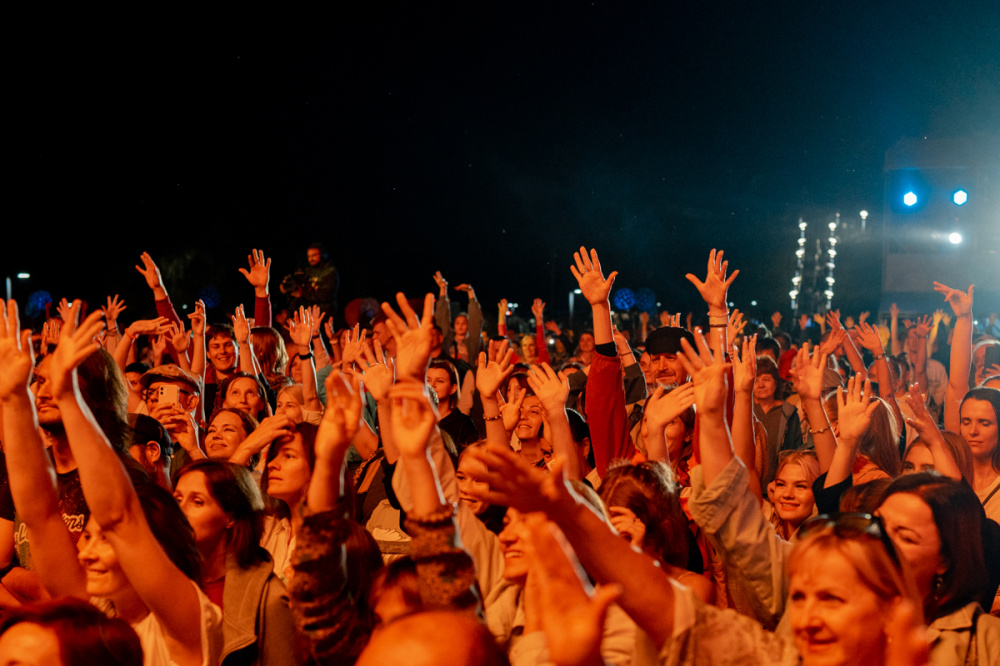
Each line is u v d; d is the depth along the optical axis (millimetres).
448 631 1384
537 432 5508
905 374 10203
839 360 10641
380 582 2600
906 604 1816
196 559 2965
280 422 3895
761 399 6883
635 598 1946
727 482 2609
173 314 8453
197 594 2850
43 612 2312
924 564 2760
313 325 7410
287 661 2955
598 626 1575
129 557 2711
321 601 2537
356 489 4734
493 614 3070
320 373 8172
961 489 2824
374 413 6648
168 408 5070
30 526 2910
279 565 3721
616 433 4703
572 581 1654
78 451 2676
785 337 12797
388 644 1375
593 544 1919
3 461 3947
